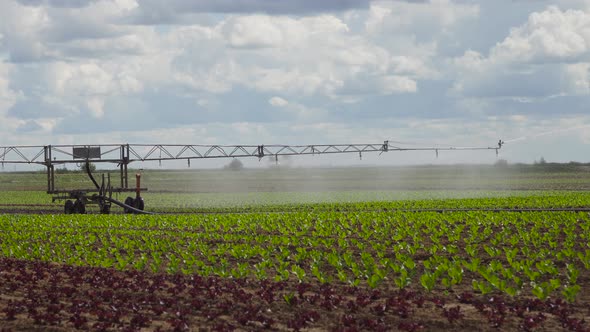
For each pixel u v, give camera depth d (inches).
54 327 767.1
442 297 893.8
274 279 1028.5
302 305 850.8
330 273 1090.7
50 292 940.0
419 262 1192.2
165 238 1619.1
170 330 749.9
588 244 1331.2
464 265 1071.6
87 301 876.6
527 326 730.8
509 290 868.0
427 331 732.7
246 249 1294.3
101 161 3051.2
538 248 1341.0
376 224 1795.0
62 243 1592.0
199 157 3641.7
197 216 2260.1
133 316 810.8
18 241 1652.3
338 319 786.8
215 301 881.5
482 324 756.0
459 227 1619.1
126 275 1090.1
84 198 2933.1
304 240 1460.4
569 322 735.7
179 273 1112.8
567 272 1026.7
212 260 1225.4
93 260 1214.9
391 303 833.5
